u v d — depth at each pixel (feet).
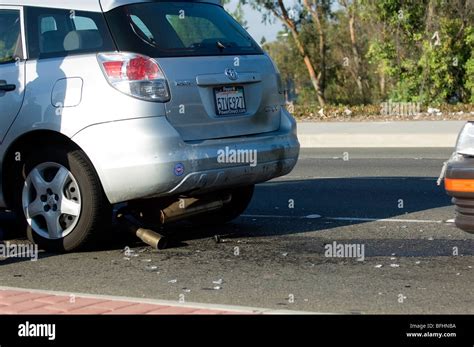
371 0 112.68
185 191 25.31
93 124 24.80
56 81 25.50
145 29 25.43
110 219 25.73
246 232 29.48
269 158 27.17
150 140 24.35
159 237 26.37
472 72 110.22
